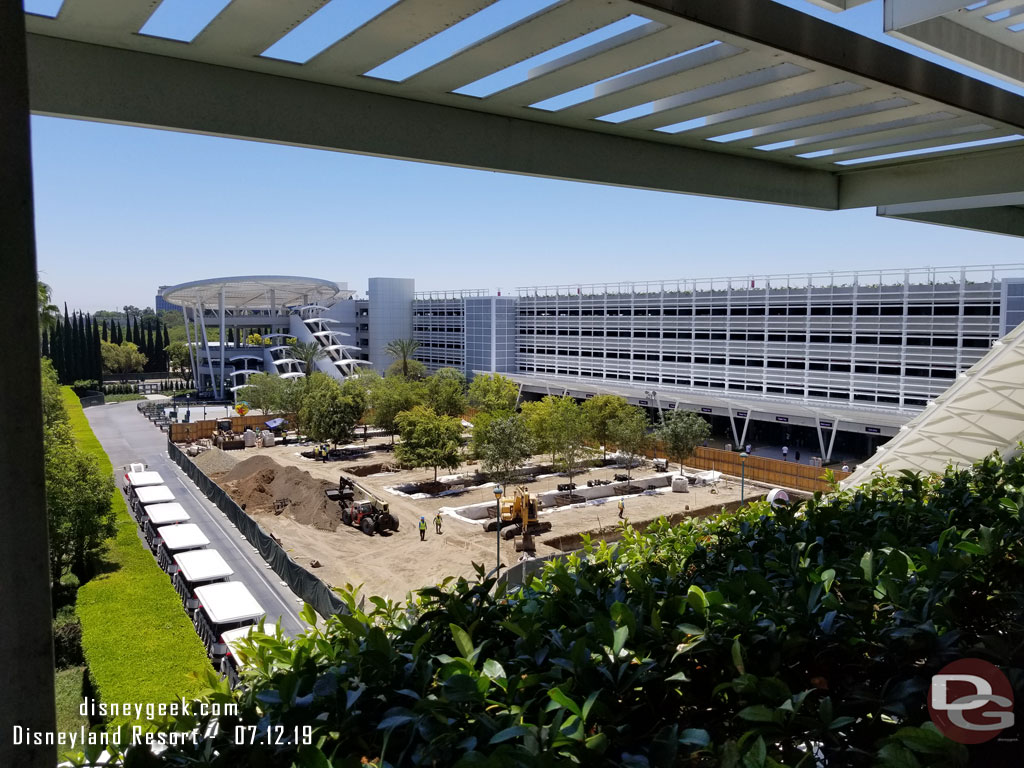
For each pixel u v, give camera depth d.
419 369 66.94
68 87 3.55
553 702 1.92
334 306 88.00
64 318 77.88
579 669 1.94
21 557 1.91
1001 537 2.90
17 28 1.85
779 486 32.81
